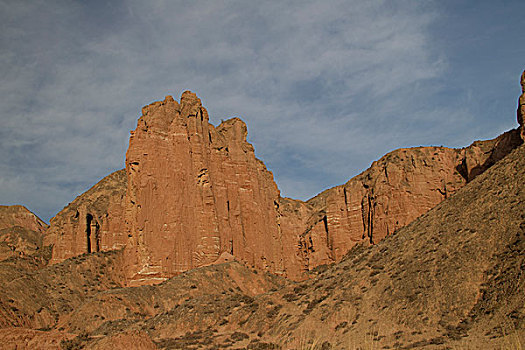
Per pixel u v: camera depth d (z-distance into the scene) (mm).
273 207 148375
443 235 79062
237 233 127625
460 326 59500
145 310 99875
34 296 106812
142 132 119812
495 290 62188
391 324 65000
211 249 117500
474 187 87062
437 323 61938
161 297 103562
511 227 70875
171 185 117500
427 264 73875
